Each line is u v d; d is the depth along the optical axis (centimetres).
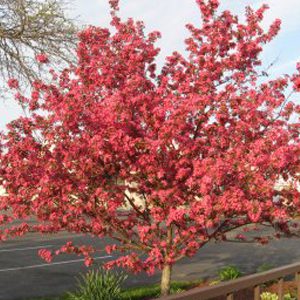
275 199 702
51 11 1386
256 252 1848
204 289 381
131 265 690
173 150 697
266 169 638
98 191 664
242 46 775
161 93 722
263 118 729
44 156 661
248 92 725
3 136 676
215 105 728
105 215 714
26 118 674
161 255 710
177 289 1053
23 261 1530
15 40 1417
